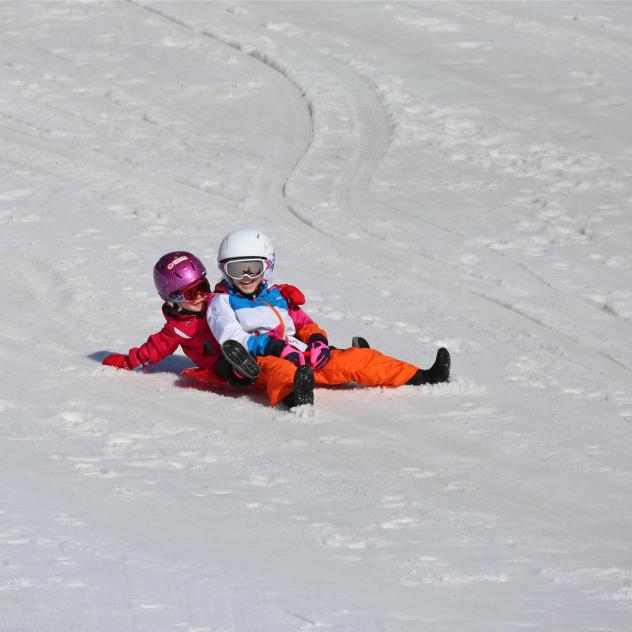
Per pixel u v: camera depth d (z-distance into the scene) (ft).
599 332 116.37
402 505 65.57
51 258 133.59
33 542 53.21
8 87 220.43
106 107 213.05
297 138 199.93
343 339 108.88
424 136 200.64
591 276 136.98
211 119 209.05
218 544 56.08
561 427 84.02
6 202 158.81
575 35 269.03
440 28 272.51
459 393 91.66
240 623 44.32
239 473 70.74
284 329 89.66
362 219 158.81
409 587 51.75
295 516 62.34
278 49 251.39
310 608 46.93
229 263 88.12
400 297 126.11
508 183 178.29
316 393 90.12
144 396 88.43
